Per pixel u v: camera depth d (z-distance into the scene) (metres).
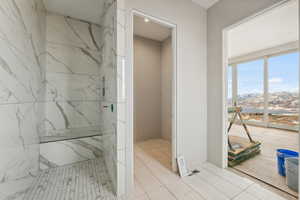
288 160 1.52
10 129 1.10
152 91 3.44
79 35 2.59
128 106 1.49
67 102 2.48
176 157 1.84
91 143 2.21
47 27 2.32
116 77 1.38
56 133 2.35
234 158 1.96
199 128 2.07
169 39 3.27
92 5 2.17
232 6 1.81
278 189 1.46
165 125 3.42
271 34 3.39
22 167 1.32
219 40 1.98
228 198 1.35
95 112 2.74
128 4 1.48
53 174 1.76
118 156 1.37
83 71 2.63
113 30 1.49
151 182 1.61
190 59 1.98
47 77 2.32
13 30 1.17
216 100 2.02
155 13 1.66
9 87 1.09
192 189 1.48
